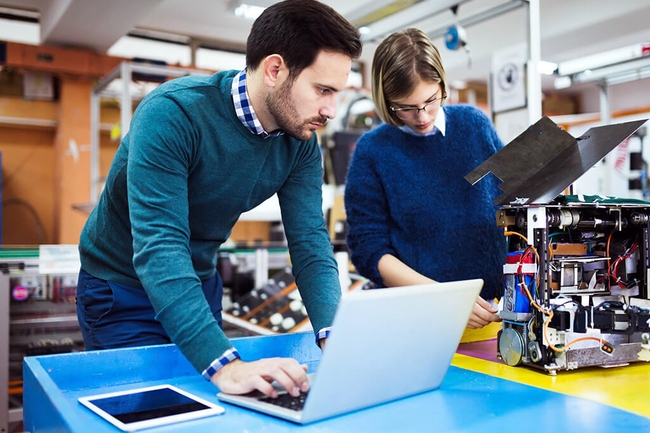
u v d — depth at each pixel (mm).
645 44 2164
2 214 6270
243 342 1103
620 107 6402
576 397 903
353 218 1604
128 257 1294
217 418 794
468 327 1318
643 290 1195
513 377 1047
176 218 979
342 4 4891
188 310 904
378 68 1407
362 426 761
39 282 2471
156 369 1021
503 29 5906
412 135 1566
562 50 6371
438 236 1546
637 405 860
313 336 1184
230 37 6281
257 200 1266
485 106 7762
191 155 1076
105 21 5051
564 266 1152
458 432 741
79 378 961
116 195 1227
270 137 1154
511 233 1156
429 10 2619
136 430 733
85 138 5973
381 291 755
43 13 5543
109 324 1317
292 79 983
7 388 2332
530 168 1211
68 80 5859
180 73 3793
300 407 806
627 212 1179
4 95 5918
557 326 1061
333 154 3549
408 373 871
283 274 2680
